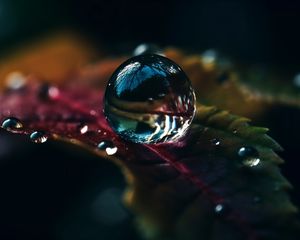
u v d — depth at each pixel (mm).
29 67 74
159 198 54
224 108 59
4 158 67
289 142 62
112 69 67
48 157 68
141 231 56
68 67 74
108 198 66
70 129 51
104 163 67
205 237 54
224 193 51
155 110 49
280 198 51
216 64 61
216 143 48
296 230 52
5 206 65
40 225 64
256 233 52
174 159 49
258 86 66
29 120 55
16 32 76
